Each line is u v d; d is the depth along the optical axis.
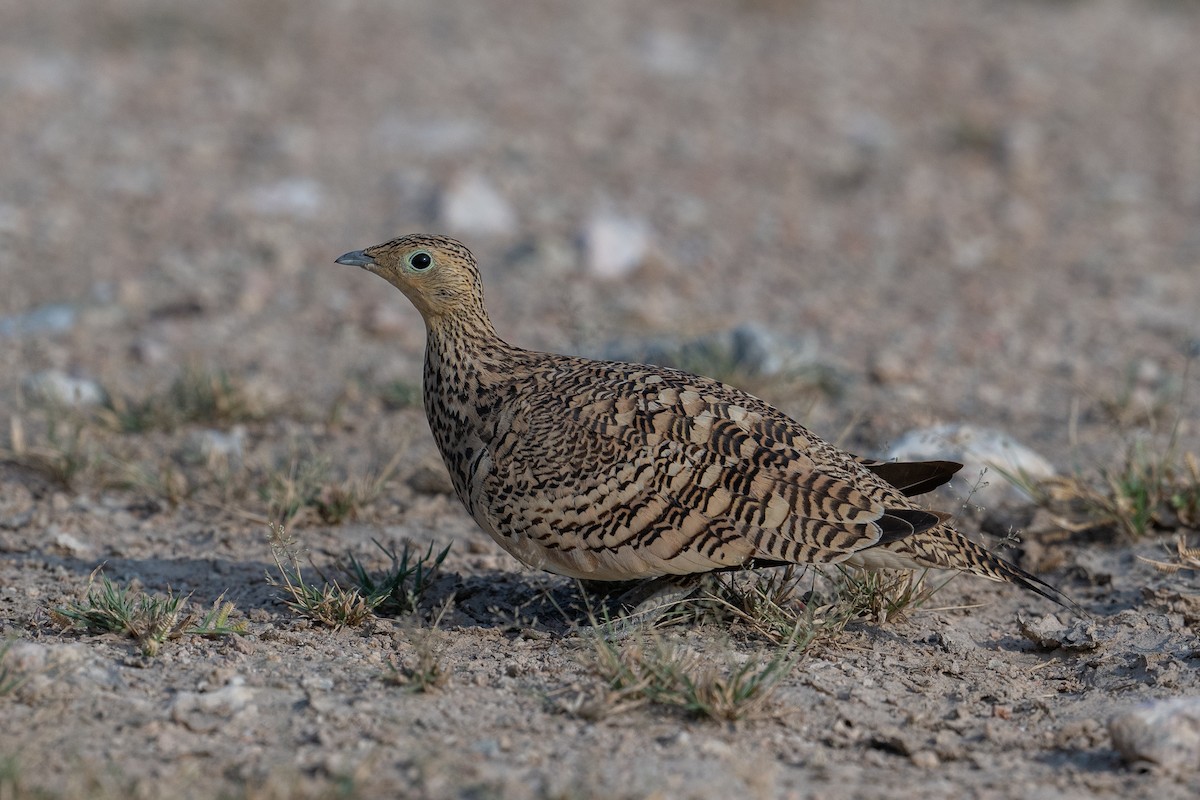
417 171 39.09
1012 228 36.28
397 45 51.62
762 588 16.53
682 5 58.22
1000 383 26.23
